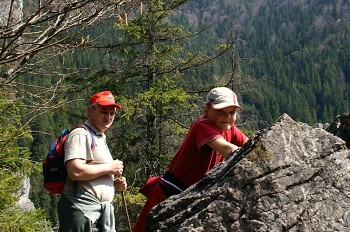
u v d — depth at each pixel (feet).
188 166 13.08
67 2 16.11
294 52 647.56
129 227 14.02
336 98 499.92
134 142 47.34
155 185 13.66
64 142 13.15
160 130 47.50
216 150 12.38
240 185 9.87
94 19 17.10
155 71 48.52
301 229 9.40
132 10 17.44
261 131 10.60
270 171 9.88
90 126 13.43
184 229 9.74
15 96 23.57
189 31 52.13
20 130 21.52
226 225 9.64
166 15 46.68
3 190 29.58
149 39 46.52
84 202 13.02
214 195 9.99
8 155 29.63
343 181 9.96
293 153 10.10
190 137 13.03
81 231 12.92
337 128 13.10
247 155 10.05
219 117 12.90
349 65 591.37
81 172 12.71
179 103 46.24
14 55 16.94
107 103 13.28
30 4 16.33
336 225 9.50
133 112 44.04
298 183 9.82
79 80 43.27
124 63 45.80
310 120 425.69
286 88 498.28
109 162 13.32
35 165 32.24
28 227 29.22
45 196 162.09
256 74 514.68
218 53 48.75
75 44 18.13
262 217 9.53
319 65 615.57
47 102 19.69
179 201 10.69
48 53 18.99
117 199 39.99
